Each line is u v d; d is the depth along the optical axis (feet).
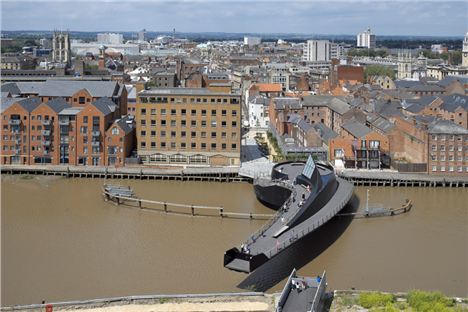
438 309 274.16
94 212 467.93
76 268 350.43
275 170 522.88
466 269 350.43
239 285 326.65
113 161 610.65
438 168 577.02
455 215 464.24
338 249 384.06
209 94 608.19
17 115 602.85
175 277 337.93
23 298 309.01
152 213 467.93
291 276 296.71
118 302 289.53
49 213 463.83
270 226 379.76
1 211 465.88
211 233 418.51
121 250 381.81
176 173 587.68
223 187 563.48
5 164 609.42
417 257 369.91
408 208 478.18
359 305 286.05
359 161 604.90
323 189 428.56
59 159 609.01
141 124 616.39
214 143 616.39
